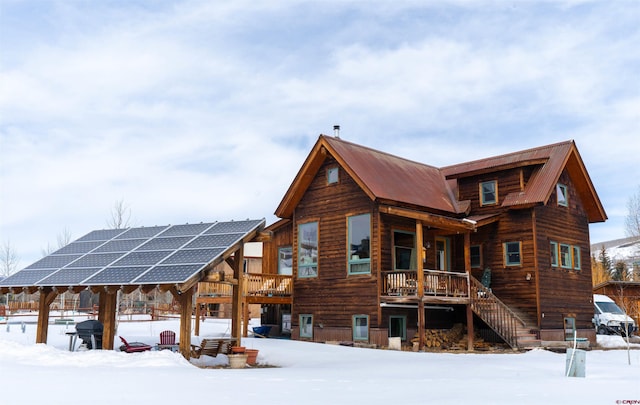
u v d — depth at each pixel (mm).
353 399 8469
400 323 22719
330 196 24281
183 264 14445
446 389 9930
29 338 21062
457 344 22500
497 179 25062
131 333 24734
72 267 16203
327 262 23875
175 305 48875
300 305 24734
